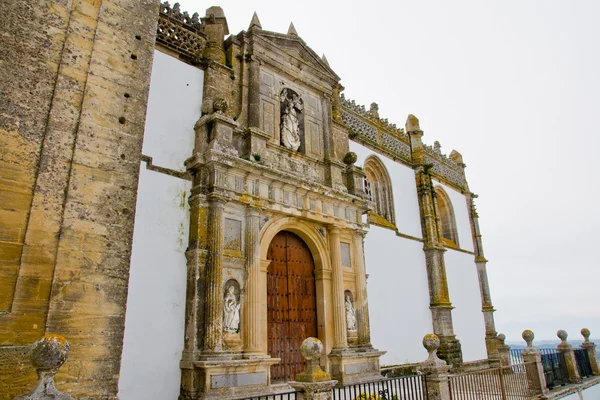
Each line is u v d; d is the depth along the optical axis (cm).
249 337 1188
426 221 2211
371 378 1479
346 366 1411
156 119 1241
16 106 707
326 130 1720
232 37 1505
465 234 2650
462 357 2206
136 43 895
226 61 1500
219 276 1161
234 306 1199
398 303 1917
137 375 1016
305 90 1705
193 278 1149
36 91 735
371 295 1806
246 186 1313
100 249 742
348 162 1775
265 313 1291
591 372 2039
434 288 2100
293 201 1450
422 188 2270
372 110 2209
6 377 606
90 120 786
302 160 1588
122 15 887
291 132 1588
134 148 837
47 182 711
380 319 1805
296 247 1507
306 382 759
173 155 1252
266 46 1574
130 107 851
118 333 727
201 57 1410
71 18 809
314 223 1531
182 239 1195
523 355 1562
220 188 1229
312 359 792
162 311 1098
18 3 748
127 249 777
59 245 698
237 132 1395
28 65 736
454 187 2686
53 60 768
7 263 650
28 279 659
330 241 1561
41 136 723
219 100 1316
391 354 1795
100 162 780
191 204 1238
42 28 767
